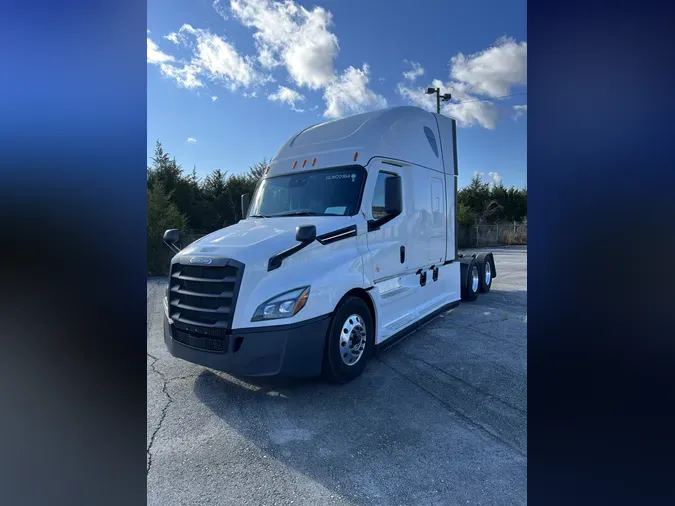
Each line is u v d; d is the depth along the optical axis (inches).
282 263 148.3
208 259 147.3
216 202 829.2
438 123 260.8
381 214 194.9
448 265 273.1
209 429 130.0
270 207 203.9
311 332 146.6
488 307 303.1
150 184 738.2
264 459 113.6
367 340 173.8
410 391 154.7
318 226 165.2
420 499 96.3
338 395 152.4
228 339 140.3
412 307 221.1
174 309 157.2
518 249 973.8
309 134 217.6
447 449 116.2
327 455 114.9
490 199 1233.4
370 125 197.9
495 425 129.2
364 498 97.1
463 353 196.4
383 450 116.5
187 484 103.5
